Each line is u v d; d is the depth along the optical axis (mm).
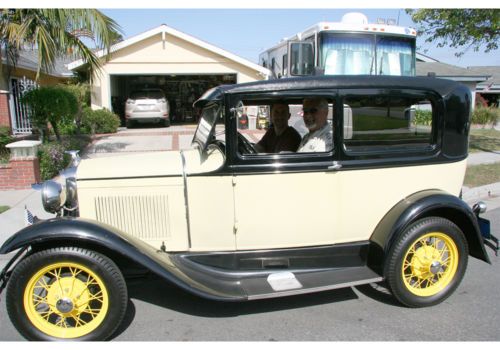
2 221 5836
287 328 3336
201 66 17234
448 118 3668
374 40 9273
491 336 3199
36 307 3131
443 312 3568
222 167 3363
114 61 16828
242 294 3199
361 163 3504
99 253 3012
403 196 3670
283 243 3553
